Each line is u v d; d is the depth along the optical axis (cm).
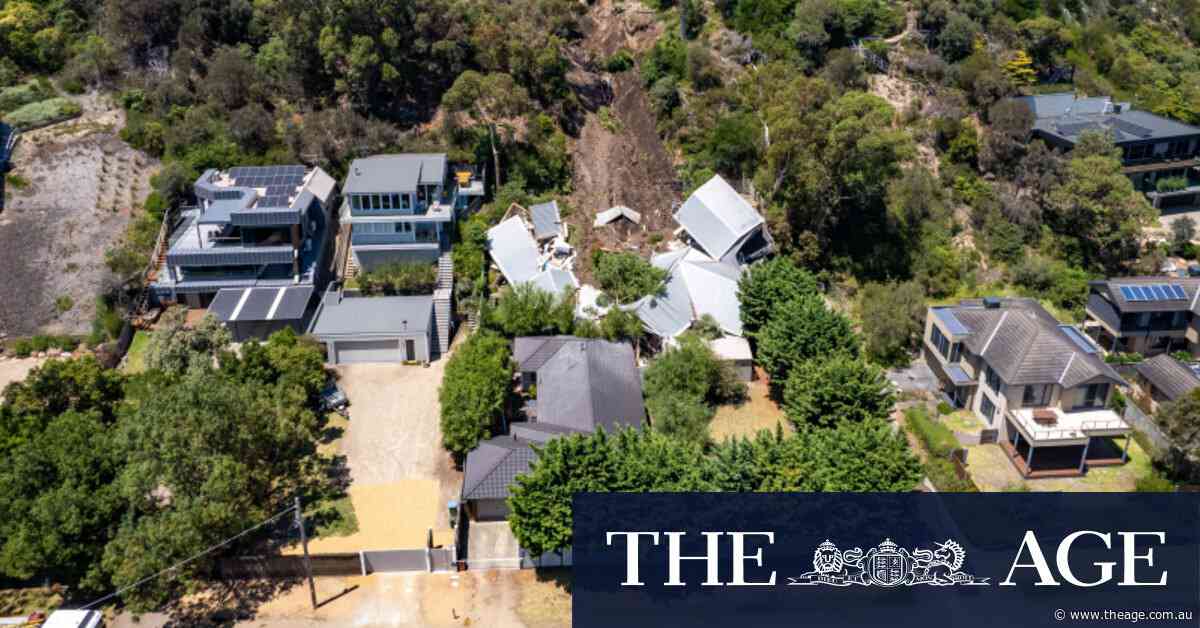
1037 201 8538
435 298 7019
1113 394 6238
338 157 8225
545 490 4647
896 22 10231
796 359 5934
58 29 9262
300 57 8712
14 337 6712
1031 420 5728
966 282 7862
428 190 7425
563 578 4925
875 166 7531
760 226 7619
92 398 5525
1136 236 8131
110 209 7669
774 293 6500
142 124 8275
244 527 4766
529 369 6188
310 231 7488
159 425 4691
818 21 9794
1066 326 6569
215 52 8950
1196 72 11044
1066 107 9438
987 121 9369
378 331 6581
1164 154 8975
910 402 6406
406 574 4953
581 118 9288
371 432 5991
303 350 6106
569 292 6850
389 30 8600
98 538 4684
